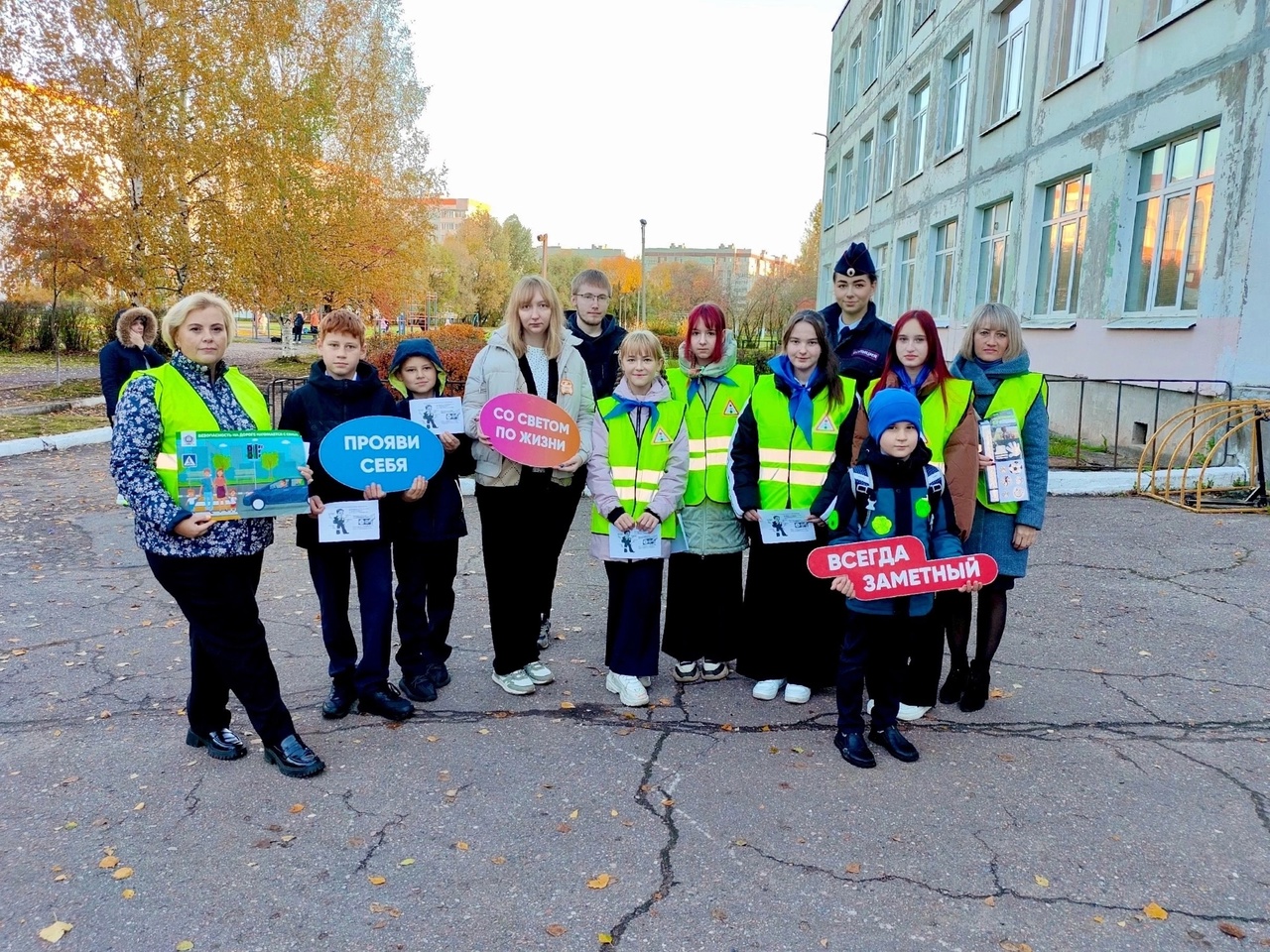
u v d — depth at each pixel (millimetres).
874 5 23281
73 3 16812
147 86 17656
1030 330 13109
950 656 4387
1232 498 7895
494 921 2416
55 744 3475
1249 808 2986
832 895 2523
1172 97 9672
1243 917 2424
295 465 3074
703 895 2525
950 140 17594
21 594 5465
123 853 2729
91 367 21984
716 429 3902
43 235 17703
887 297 21750
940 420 3521
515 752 3430
